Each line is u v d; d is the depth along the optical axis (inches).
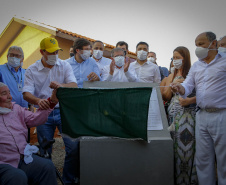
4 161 99.9
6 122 107.2
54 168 104.3
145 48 169.2
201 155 114.2
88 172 112.9
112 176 113.3
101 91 112.1
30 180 102.2
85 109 111.7
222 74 108.1
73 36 323.9
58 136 230.4
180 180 120.7
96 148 113.3
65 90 110.3
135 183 113.6
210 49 111.0
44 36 353.7
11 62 152.3
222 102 107.4
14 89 152.3
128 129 112.0
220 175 108.8
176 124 124.0
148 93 111.3
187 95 125.5
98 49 179.0
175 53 133.6
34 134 239.9
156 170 114.3
